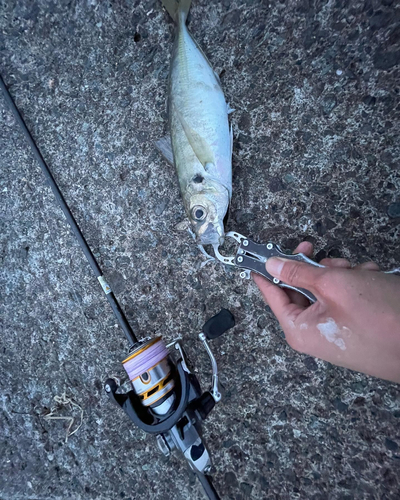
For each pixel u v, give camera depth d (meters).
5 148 0.48
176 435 0.31
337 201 0.38
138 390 0.32
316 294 0.30
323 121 0.38
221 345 0.41
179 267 0.42
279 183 0.39
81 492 0.45
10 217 0.48
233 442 0.41
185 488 0.42
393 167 0.37
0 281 0.48
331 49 0.38
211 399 0.33
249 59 0.40
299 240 0.39
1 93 0.48
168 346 0.35
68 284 0.46
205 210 0.37
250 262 0.36
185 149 0.38
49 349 0.47
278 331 0.40
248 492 0.40
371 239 0.37
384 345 0.27
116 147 0.44
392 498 0.36
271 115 0.39
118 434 0.45
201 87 0.38
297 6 0.38
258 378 0.40
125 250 0.44
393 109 0.36
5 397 0.48
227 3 0.40
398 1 0.35
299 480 0.39
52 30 0.46
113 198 0.44
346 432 0.38
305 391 0.39
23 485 0.47
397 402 0.36
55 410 0.47
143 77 0.43
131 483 0.44
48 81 0.47
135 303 0.44
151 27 0.43
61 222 0.46
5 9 0.47
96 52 0.45
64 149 0.46
